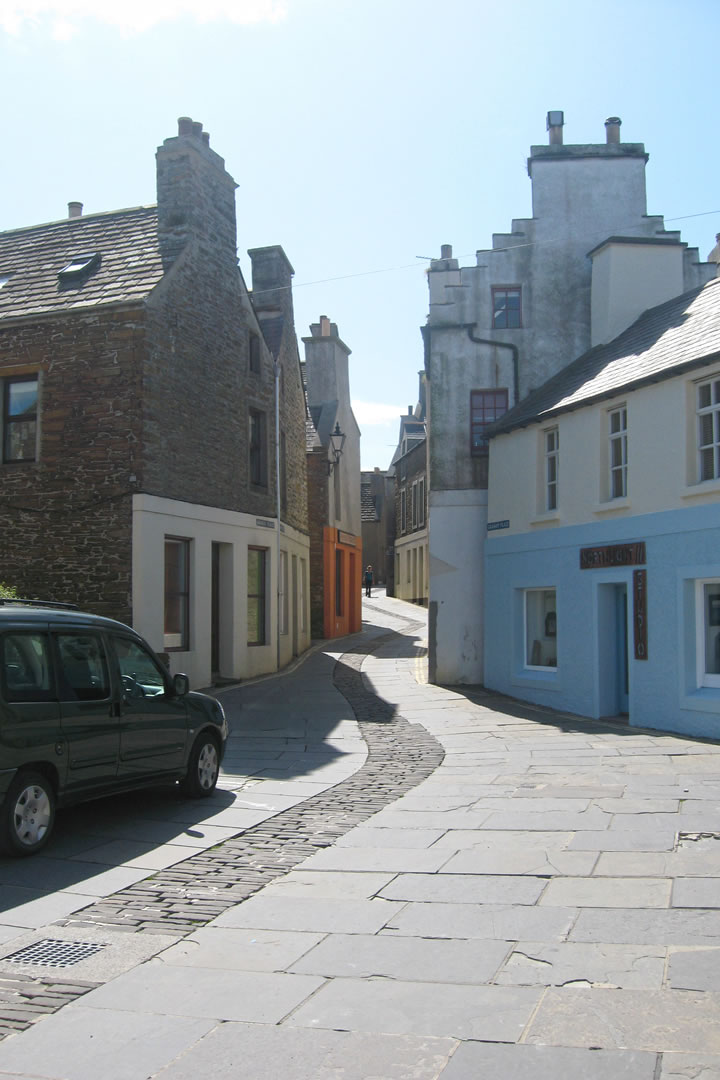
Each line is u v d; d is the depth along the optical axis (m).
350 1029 4.54
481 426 21.03
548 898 6.37
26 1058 4.34
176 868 7.38
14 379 17.31
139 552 16.09
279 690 18.84
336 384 34.91
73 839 8.26
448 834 8.19
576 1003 4.70
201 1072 4.18
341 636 32.84
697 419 14.15
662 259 20.03
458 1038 4.38
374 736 14.11
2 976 5.29
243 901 6.57
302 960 5.45
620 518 15.54
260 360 21.31
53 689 8.02
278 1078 4.10
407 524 49.69
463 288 21.22
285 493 23.69
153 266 17.72
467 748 12.90
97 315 16.70
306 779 10.93
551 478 18.30
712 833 7.80
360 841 8.08
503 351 21.03
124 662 9.05
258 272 24.58
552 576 17.53
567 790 9.75
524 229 21.23
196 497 18.02
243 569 20.02
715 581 13.77
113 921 6.18
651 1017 4.50
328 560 31.84
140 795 10.07
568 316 21.03
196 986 5.12
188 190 18.33
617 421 16.22
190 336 18.05
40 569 16.62
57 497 16.62
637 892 6.39
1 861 7.55
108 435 16.45
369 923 6.05
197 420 18.19
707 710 13.37
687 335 15.43
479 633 20.69
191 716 9.73
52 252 19.19
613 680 16.16
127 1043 4.47
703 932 5.61
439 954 5.46
